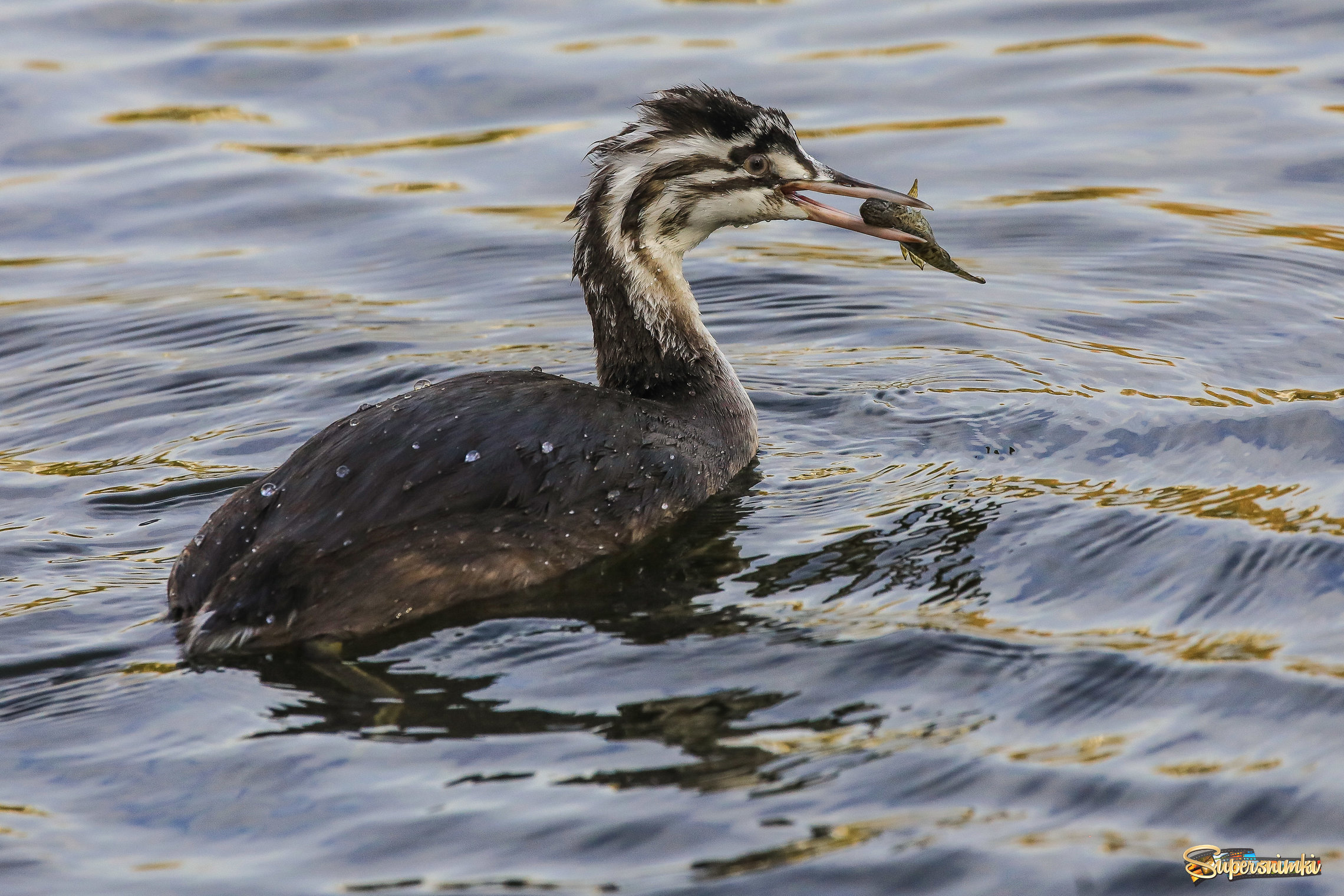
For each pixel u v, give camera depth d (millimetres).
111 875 7555
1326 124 20422
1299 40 23047
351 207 19953
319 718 8938
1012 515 11312
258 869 7547
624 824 7734
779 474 12578
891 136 20797
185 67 23688
